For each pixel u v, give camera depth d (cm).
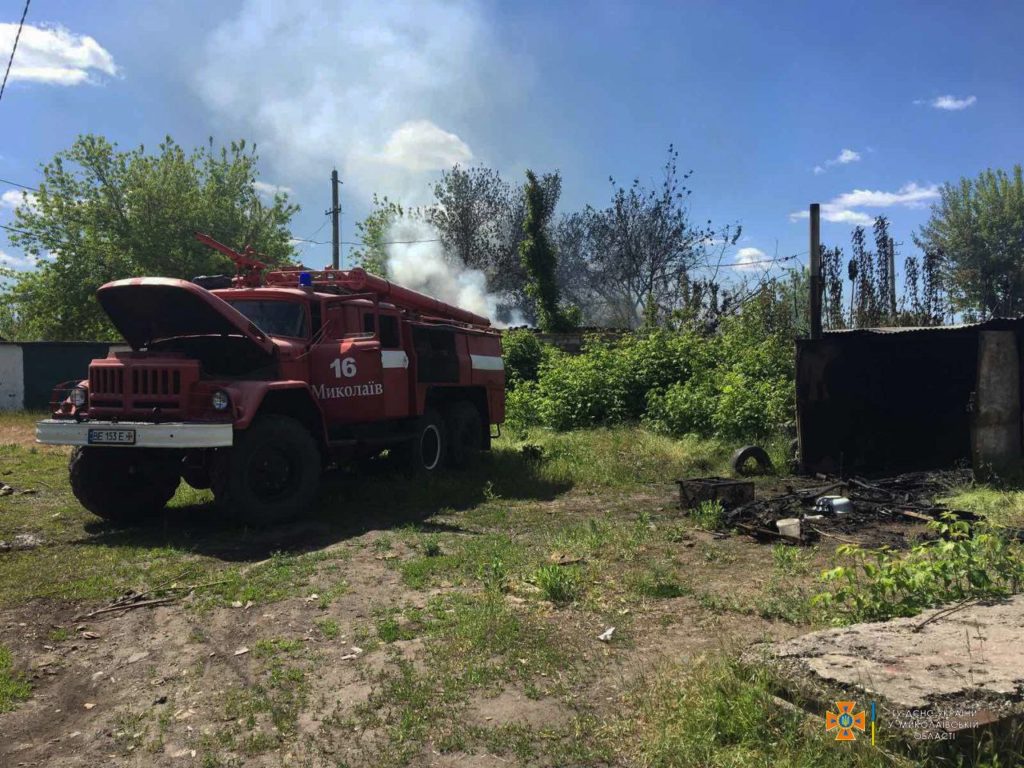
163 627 486
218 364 806
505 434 1518
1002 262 3966
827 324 1781
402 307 1065
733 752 295
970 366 1005
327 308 887
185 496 923
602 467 1077
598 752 312
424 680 387
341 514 821
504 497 923
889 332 991
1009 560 460
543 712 350
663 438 1276
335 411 866
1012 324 918
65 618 504
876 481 927
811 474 1041
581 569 577
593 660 407
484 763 310
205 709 371
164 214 3228
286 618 493
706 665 366
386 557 634
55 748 339
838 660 322
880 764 271
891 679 299
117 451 757
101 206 3225
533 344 2023
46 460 1240
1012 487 860
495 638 435
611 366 1591
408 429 1022
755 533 668
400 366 959
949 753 268
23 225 3197
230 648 448
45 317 3309
